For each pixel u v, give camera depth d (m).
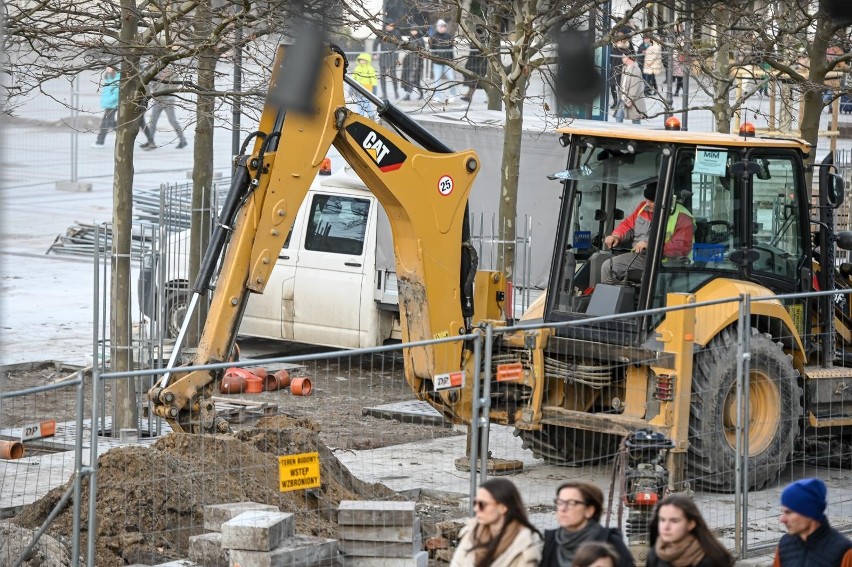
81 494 10.77
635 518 10.84
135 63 16.23
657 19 20.14
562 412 14.16
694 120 37.78
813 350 15.16
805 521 8.02
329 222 21.25
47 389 9.48
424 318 13.93
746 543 11.71
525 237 19.86
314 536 10.59
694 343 13.81
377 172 13.47
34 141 43.53
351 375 20.84
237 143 23.47
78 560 9.75
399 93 33.84
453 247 14.05
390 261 20.92
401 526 10.05
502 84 18.50
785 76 23.75
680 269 14.12
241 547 9.59
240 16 15.26
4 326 23.39
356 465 15.12
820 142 34.81
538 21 18.16
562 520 7.96
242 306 12.74
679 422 13.46
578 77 17.84
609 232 14.77
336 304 21.12
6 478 14.09
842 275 16.45
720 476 13.86
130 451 11.39
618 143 14.39
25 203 35.66
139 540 10.66
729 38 19.98
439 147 14.09
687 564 7.85
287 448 12.61
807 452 15.61
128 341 16.59
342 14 18.88
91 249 30.81
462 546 8.03
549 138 22.14
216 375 12.57
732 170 14.16
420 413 17.97
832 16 18.28
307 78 12.88
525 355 14.38
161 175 38.72
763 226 14.71
